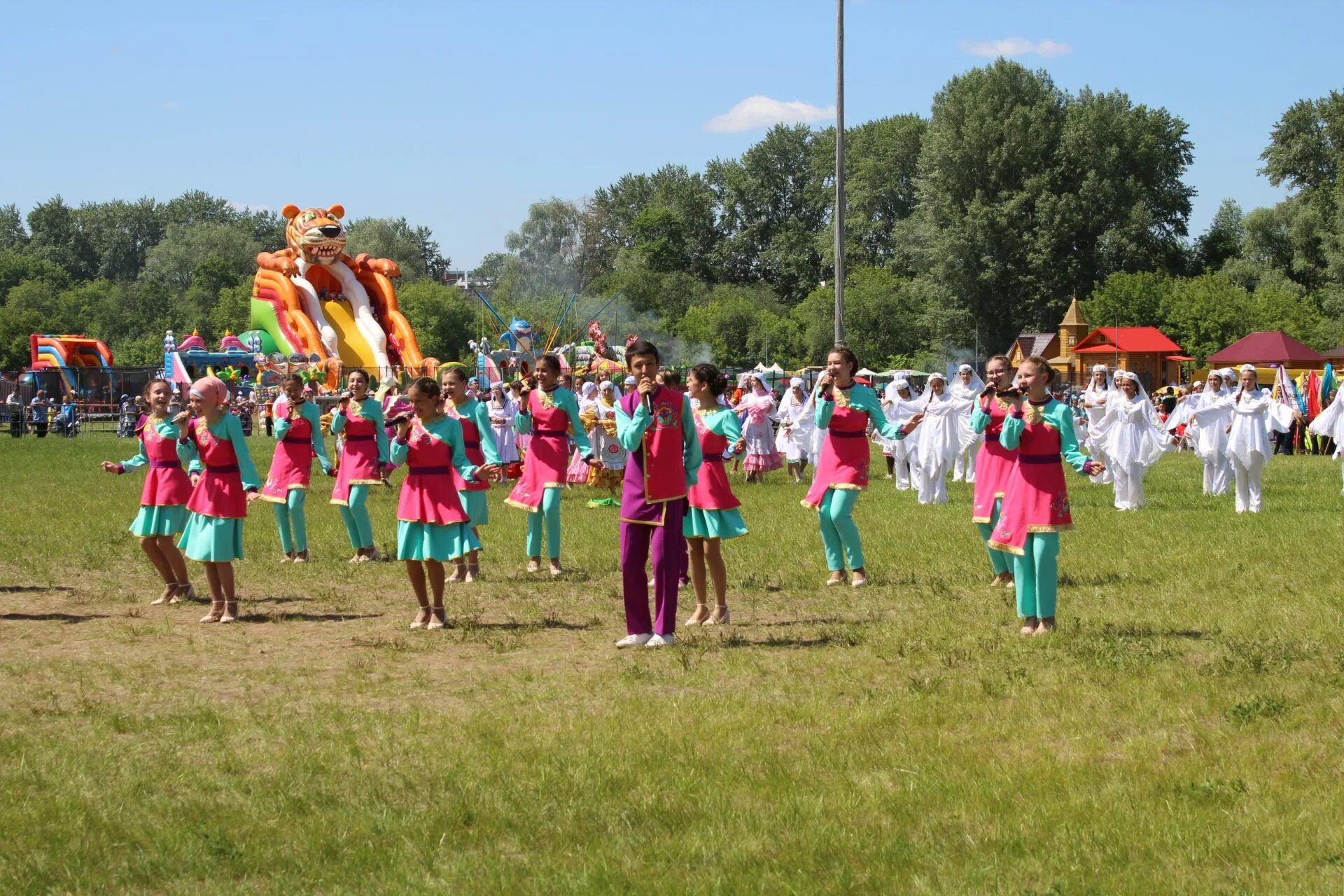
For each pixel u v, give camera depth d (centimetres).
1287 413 1959
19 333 8875
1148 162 7212
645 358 899
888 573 1218
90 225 16138
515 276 9806
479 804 558
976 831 521
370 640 934
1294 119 7250
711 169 11300
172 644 926
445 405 1270
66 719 708
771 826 529
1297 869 480
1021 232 7100
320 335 5369
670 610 913
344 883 481
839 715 694
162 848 511
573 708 727
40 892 476
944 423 1875
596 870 485
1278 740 642
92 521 1694
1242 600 1023
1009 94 7338
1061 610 1007
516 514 1753
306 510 1844
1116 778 582
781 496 2002
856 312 7700
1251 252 7556
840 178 2506
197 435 1011
